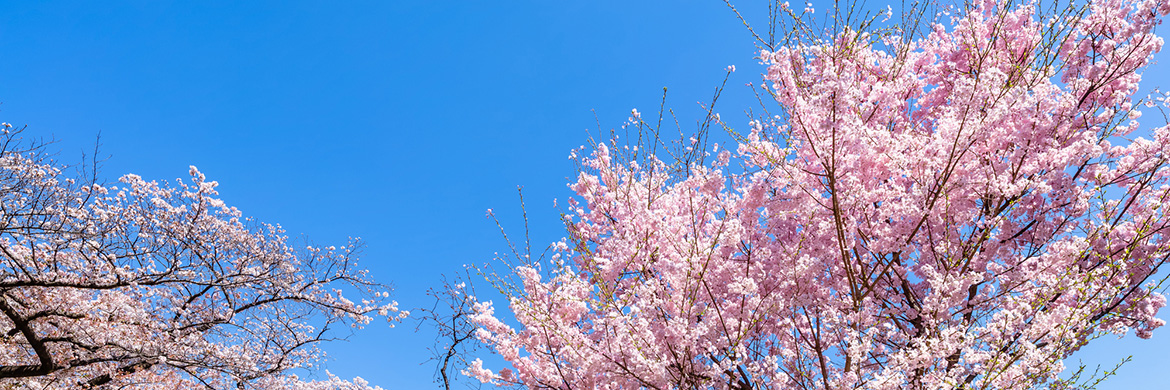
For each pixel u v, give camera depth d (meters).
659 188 5.50
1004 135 4.89
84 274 8.66
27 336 8.09
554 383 5.09
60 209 7.79
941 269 4.96
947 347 4.16
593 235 6.41
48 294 8.88
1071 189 4.84
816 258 4.65
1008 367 4.07
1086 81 5.08
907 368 4.24
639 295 4.96
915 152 4.75
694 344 4.59
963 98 4.20
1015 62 5.48
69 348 9.27
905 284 5.26
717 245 4.55
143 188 9.00
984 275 4.77
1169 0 4.43
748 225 5.16
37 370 8.49
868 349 4.17
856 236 5.05
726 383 4.68
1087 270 4.81
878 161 4.71
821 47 3.97
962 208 4.86
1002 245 5.09
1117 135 5.20
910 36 4.96
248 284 9.11
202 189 9.20
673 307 4.82
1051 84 5.16
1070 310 4.02
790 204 4.64
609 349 4.77
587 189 6.33
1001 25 5.45
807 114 4.11
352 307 9.76
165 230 8.84
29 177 7.56
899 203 4.96
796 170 4.57
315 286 10.10
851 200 4.57
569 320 5.10
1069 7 4.88
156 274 8.51
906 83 5.59
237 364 9.29
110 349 9.12
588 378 4.89
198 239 9.00
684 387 4.44
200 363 8.98
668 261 4.56
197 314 9.91
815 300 4.88
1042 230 5.00
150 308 9.59
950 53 6.00
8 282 7.90
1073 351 4.78
